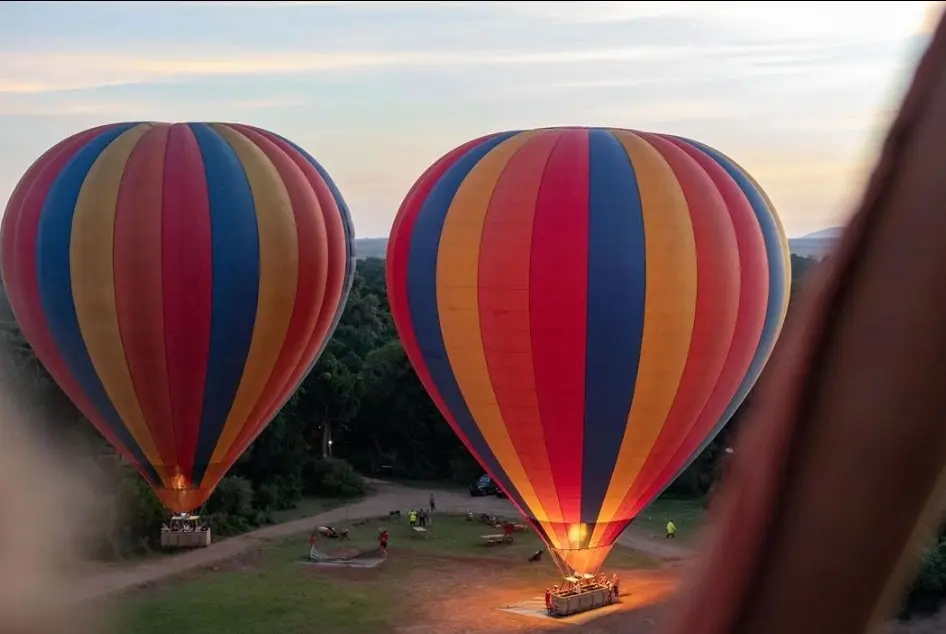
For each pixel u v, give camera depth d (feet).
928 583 36.78
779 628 2.62
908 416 2.45
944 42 2.43
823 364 2.56
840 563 2.58
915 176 2.43
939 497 2.50
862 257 2.51
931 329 2.41
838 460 2.56
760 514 2.68
